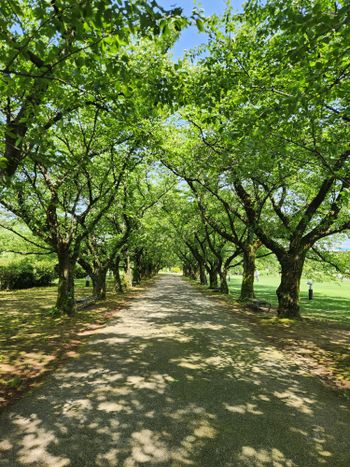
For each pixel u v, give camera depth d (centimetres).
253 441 371
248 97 696
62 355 705
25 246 1959
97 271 1731
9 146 534
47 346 774
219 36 762
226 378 580
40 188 1283
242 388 535
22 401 471
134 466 321
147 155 1245
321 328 1072
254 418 429
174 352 741
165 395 498
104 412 438
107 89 579
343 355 744
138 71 745
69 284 1227
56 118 676
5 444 358
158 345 801
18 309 1370
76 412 437
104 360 673
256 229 1298
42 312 1286
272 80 657
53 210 1145
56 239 1173
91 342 823
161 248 3894
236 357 717
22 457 333
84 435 378
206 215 1756
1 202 1045
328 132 753
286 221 1386
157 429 394
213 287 2803
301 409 461
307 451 354
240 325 1107
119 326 1045
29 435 377
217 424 410
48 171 1091
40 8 356
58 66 436
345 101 636
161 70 767
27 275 2555
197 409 452
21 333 905
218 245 2573
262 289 2998
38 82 469
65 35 375
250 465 326
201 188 1716
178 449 352
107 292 2262
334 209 1198
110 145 1114
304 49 395
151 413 436
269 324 1116
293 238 1262
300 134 659
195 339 877
